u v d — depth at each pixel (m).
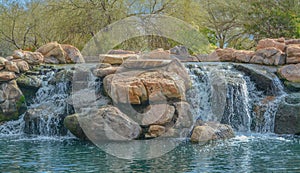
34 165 8.74
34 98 15.27
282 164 8.73
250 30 28.28
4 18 26.09
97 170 8.29
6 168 8.46
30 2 26.19
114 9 24.92
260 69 15.91
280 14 26.16
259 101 14.73
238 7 29.95
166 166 8.62
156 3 25.94
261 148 10.56
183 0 26.08
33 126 13.42
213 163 8.88
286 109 13.36
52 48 17.56
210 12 31.33
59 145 11.19
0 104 14.41
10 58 16.44
